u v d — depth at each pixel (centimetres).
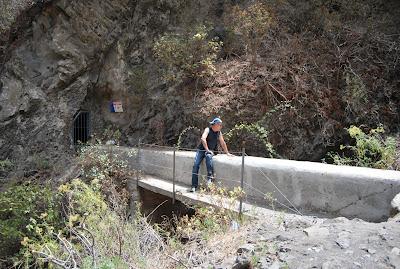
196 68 1112
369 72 994
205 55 1118
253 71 1037
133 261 455
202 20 1262
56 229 745
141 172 972
